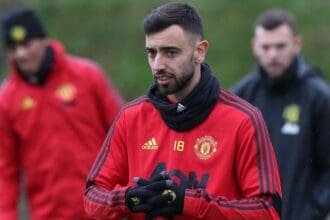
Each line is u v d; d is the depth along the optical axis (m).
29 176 19.78
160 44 11.95
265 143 12.20
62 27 44.09
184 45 11.99
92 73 19.70
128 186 12.38
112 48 43.12
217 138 12.28
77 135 19.53
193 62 12.16
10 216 19.66
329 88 19.00
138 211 11.93
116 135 12.85
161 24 11.92
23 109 19.56
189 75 12.12
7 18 19.38
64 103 19.50
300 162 18.16
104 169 12.82
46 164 19.56
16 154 19.89
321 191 18.20
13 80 19.75
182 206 11.80
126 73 41.41
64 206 19.58
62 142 19.48
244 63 41.16
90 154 19.58
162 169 12.42
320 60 41.62
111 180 12.78
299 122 18.31
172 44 11.92
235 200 12.07
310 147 18.31
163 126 12.52
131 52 42.81
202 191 11.92
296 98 18.42
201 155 12.30
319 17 43.75
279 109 18.48
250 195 12.09
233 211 11.88
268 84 18.61
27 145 19.67
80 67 19.70
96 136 19.69
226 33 42.69
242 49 41.84
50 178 19.56
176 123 12.36
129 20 44.50
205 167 12.28
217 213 11.88
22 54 19.19
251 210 11.92
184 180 12.28
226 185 12.21
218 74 40.34
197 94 12.24
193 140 12.35
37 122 19.55
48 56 19.47
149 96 12.64
